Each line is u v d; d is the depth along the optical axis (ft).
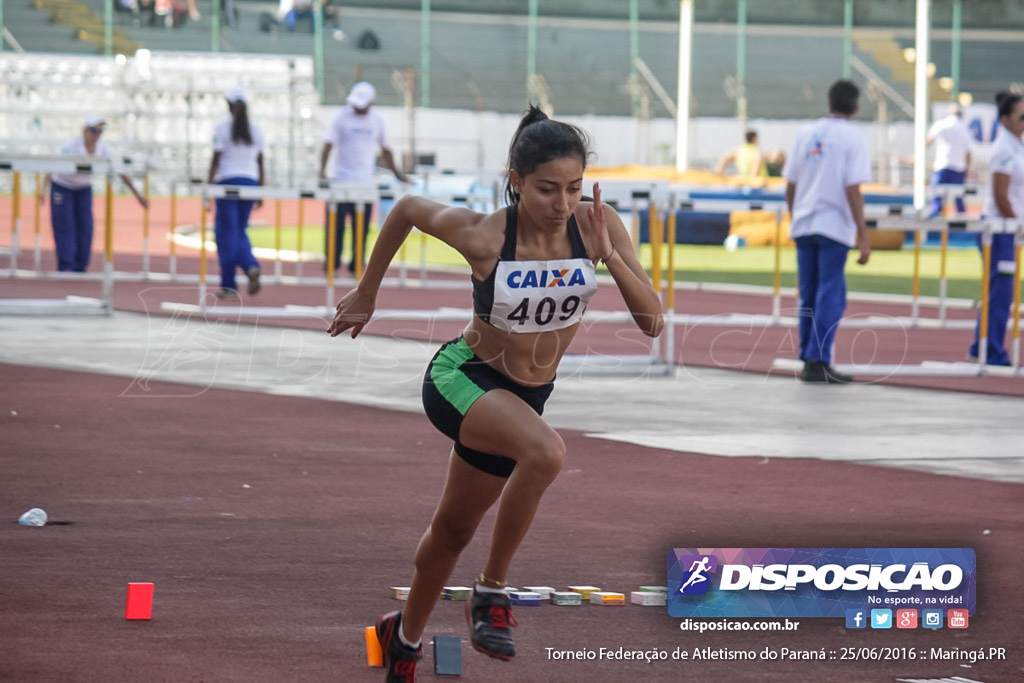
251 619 39.11
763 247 269.85
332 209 133.39
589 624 40.19
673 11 445.37
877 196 243.40
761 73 437.99
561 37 435.94
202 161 359.46
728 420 79.97
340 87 389.19
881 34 445.37
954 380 102.32
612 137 403.54
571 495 57.77
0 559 45.01
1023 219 107.04
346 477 60.23
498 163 402.31
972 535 51.29
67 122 353.31
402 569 45.14
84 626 37.91
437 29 426.92
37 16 386.93
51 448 65.00
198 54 360.07
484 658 36.86
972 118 380.17
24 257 200.23
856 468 65.26
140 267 193.16
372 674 34.60
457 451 33.47
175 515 52.16
